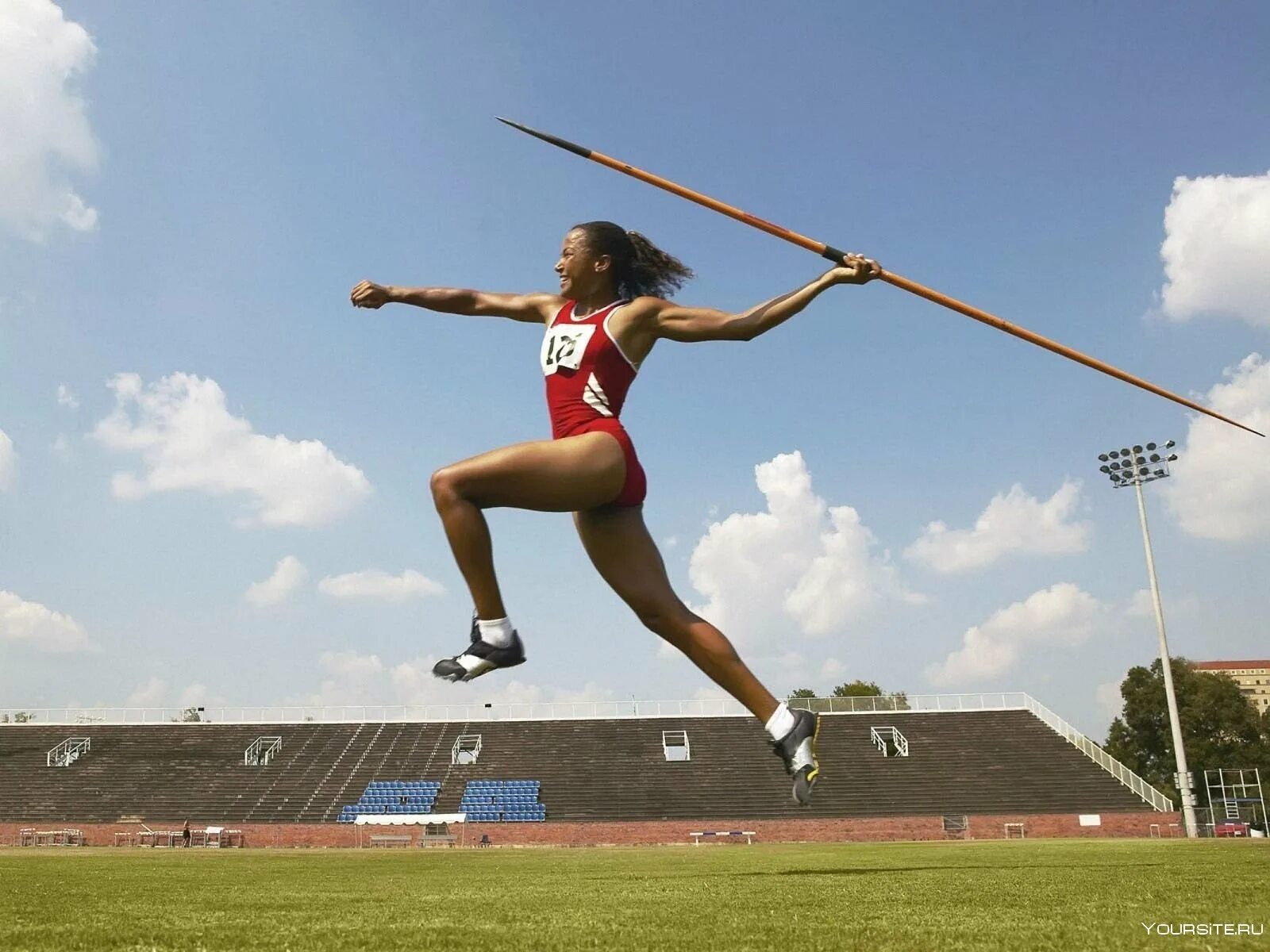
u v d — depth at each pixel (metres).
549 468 4.07
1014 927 3.56
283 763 40.06
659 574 4.53
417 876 8.71
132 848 30.09
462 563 4.09
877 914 4.14
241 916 4.34
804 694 73.06
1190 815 31.70
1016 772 38.31
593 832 33.88
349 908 4.75
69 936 3.49
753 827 33.88
